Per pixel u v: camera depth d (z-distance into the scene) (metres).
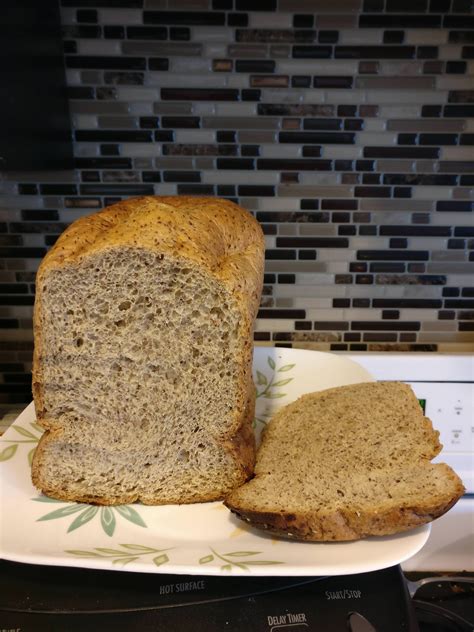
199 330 0.40
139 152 0.62
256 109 0.61
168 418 0.42
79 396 0.41
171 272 0.39
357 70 0.60
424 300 0.70
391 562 0.33
